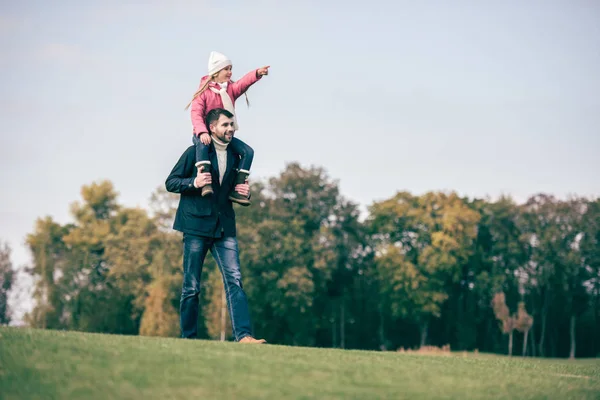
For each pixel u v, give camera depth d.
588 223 93.12
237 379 7.47
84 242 94.88
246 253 79.88
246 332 11.95
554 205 93.88
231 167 12.27
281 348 9.47
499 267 94.94
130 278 88.69
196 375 7.49
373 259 94.19
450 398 7.57
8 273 93.00
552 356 94.56
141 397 6.73
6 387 6.79
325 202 87.62
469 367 9.38
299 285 78.75
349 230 91.19
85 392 6.77
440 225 92.25
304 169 87.06
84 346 8.35
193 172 12.16
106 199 98.81
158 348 8.56
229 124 12.10
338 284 90.50
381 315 94.75
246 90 12.62
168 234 86.88
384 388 7.66
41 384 6.92
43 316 89.75
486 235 98.00
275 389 7.24
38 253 94.44
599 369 10.51
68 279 91.19
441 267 89.50
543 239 92.88
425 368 8.90
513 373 9.25
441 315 97.00
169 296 82.62
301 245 82.25
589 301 94.88
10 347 8.07
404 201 93.00
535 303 95.50
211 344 9.29
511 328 84.69
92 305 90.50
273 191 86.44
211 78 12.42
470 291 96.62
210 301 84.94
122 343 8.72
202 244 12.18
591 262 93.94
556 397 8.12
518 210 95.19
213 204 12.16
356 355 9.45
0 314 92.81
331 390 7.39
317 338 95.00
